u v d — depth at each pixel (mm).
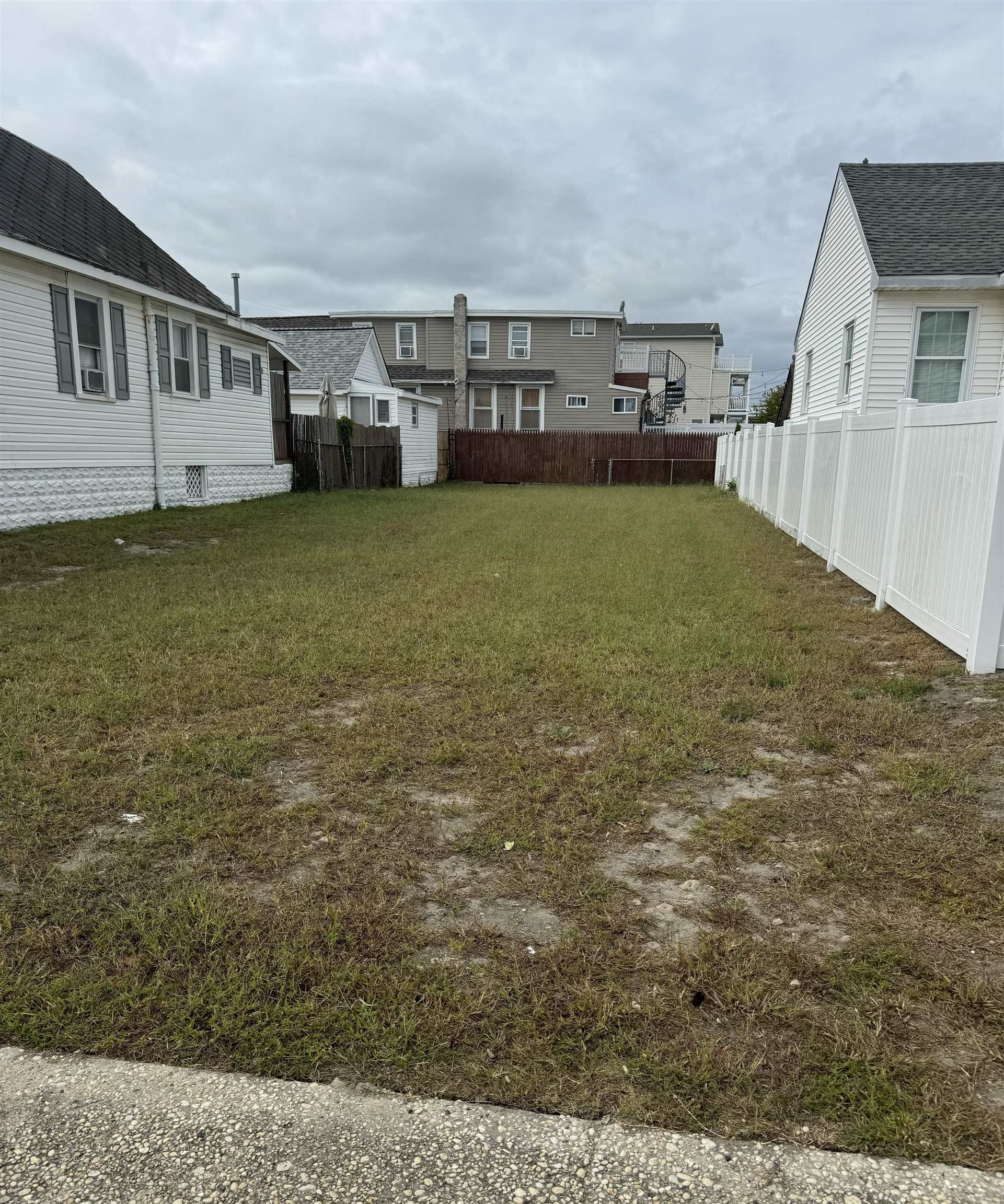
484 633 5812
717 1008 2143
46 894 2637
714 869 2811
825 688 4590
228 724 4062
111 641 5531
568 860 2852
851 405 13703
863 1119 1795
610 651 5371
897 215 13367
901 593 6195
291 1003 2164
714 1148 1745
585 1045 2012
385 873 2791
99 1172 1717
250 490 17281
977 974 2252
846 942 2400
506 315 32844
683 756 3668
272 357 18672
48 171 13312
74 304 11656
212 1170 1720
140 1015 2131
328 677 4805
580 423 33562
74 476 11859
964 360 12688
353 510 15195
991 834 2959
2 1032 2076
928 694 4496
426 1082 1924
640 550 10133
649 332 54406
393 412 24047
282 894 2654
